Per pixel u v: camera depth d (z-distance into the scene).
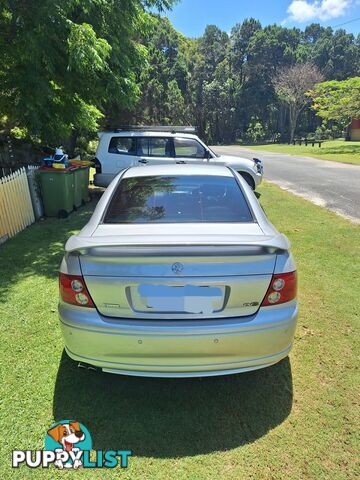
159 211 2.80
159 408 2.47
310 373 2.79
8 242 5.94
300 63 69.56
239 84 73.19
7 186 6.13
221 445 2.19
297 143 54.81
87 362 2.31
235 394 2.59
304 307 3.76
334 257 5.15
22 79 7.16
